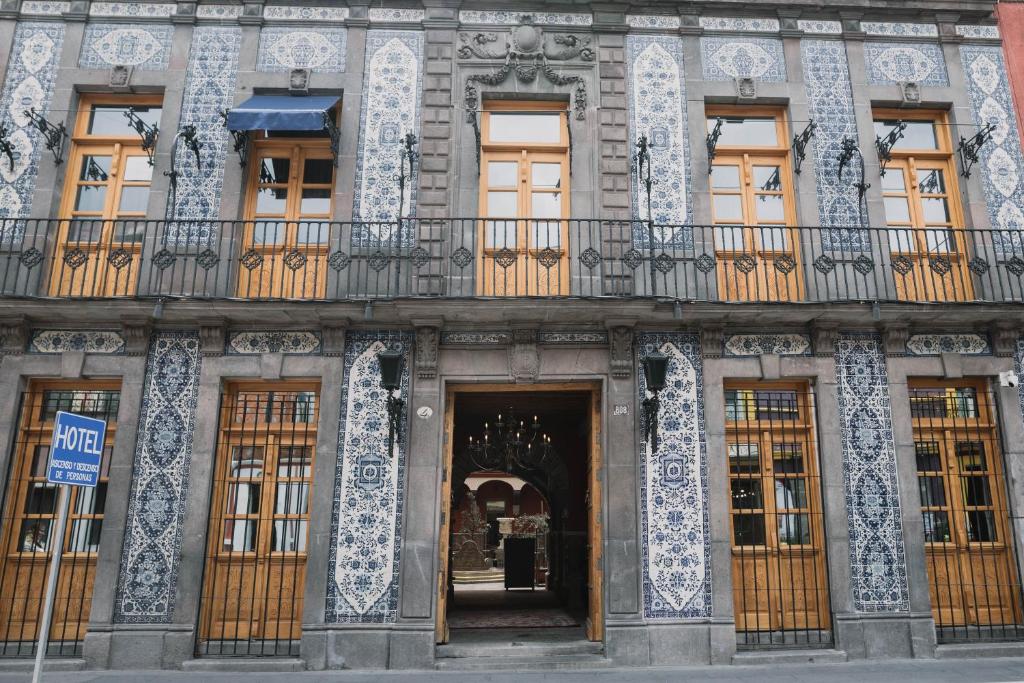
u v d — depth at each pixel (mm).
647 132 9625
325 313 8484
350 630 8047
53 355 8648
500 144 9688
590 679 7434
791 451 9039
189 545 8164
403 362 8719
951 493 8984
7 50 9586
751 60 9953
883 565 8461
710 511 8477
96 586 8031
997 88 10102
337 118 9734
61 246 9148
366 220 9180
